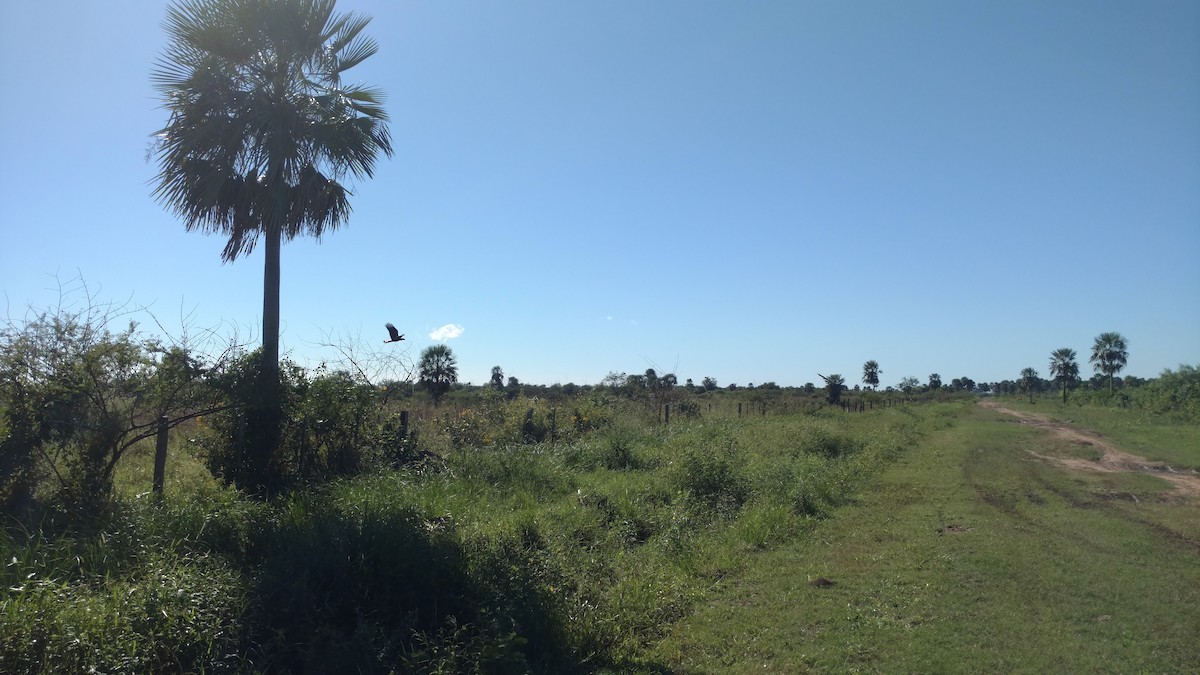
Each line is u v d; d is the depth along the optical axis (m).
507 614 5.59
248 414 9.75
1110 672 5.06
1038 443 21.92
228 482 9.51
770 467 13.44
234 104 10.07
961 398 78.06
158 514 6.83
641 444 16.36
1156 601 6.61
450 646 5.03
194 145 9.94
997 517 10.52
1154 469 16.25
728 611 6.48
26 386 7.28
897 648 5.52
